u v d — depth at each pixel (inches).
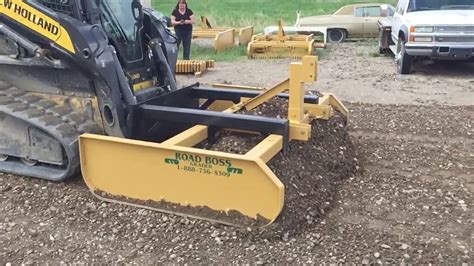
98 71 191.3
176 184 178.2
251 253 159.5
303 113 202.8
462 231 174.1
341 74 476.1
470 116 317.7
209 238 166.6
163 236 169.2
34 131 206.7
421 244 165.0
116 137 195.5
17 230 175.5
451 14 458.6
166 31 237.1
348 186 207.9
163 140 214.4
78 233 173.2
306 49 566.3
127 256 160.1
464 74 469.4
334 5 1170.0
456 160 240.2
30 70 214.4
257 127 188.4
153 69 230.2
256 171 164.6
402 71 470.9
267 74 477.4
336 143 226.7
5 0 202.8
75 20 193.8
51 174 206.8
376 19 720.3
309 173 196.5
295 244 163.9
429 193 202.8
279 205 163.0
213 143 198.1
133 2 224.5
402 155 245.6
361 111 330.3
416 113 324.5
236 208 171.3
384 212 186.4
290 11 1075.3
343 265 153.8
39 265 156.3
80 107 209.3
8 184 206.1
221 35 618.8
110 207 186.5
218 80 449.4
